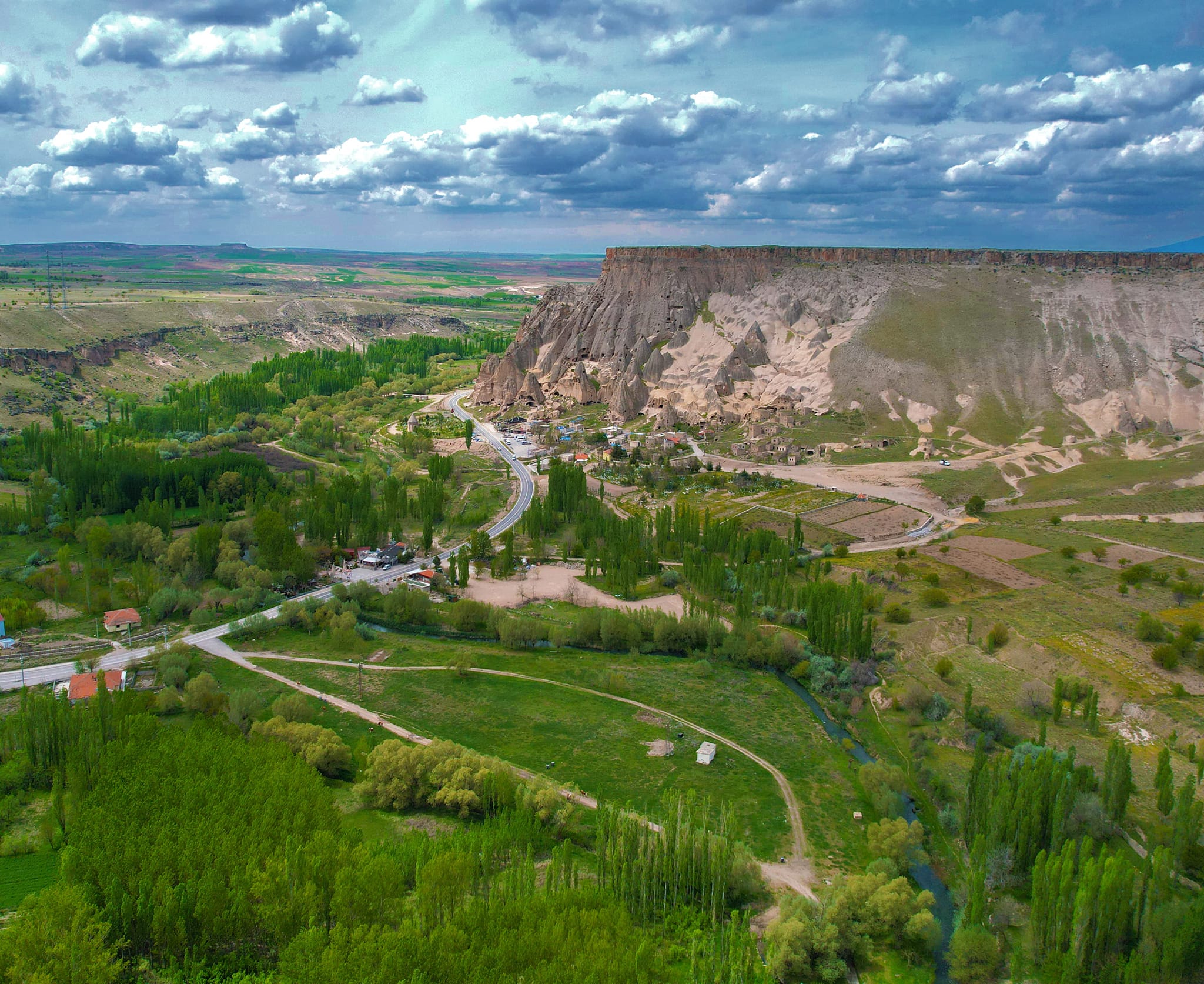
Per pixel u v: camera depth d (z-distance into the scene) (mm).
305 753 122688
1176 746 125438
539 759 128750
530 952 83625
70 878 93750
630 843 101250
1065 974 83938
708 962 87688
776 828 114000
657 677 157500
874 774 120500
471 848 99188
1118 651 150625
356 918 88812
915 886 105000
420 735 135000
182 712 137500
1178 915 85875
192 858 93750
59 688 141375
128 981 85625
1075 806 105312
